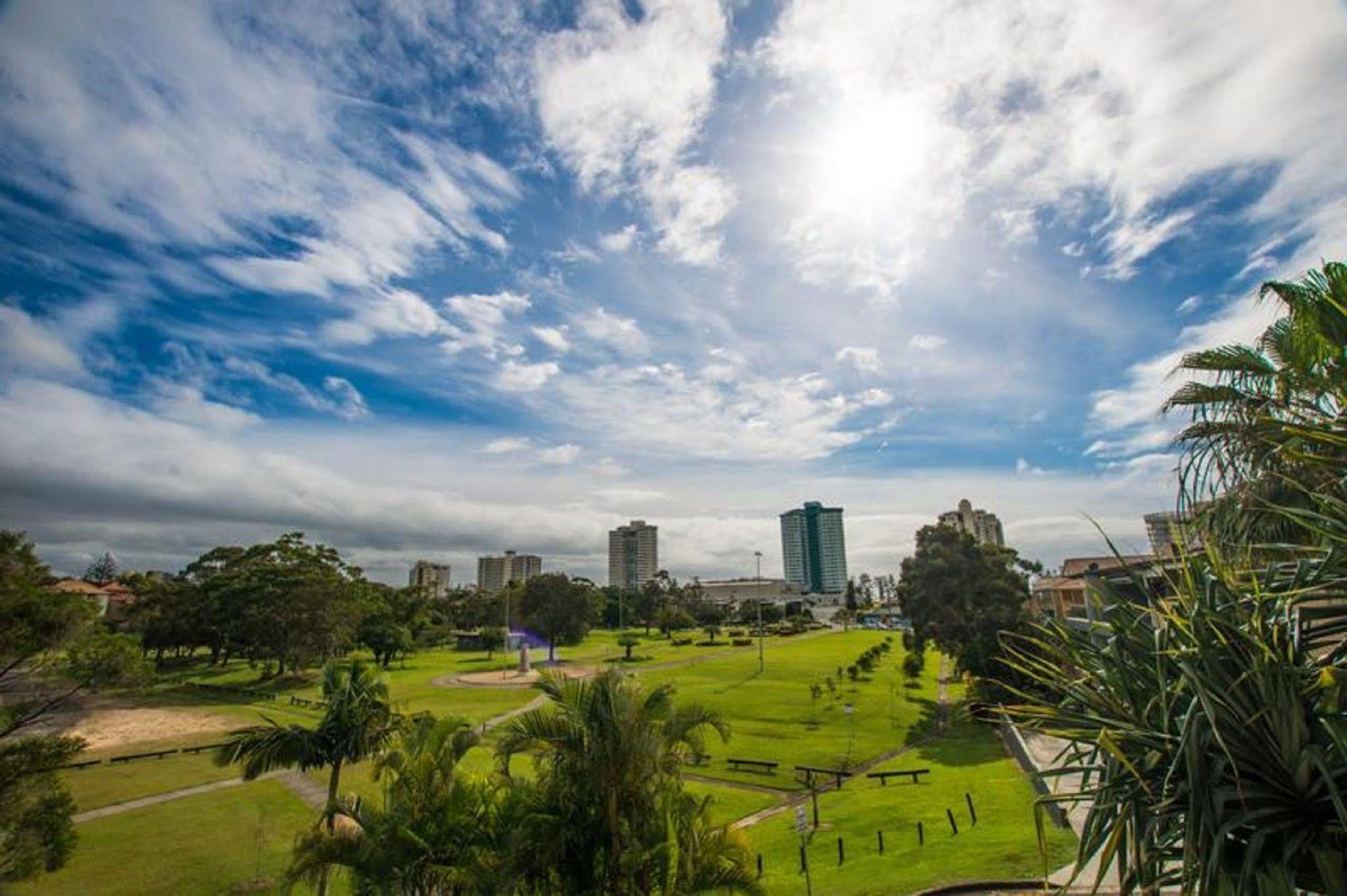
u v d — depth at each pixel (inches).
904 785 1003.3
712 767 1218.6
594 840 454.0
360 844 508.7
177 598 3166.8
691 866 462.6
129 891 732.0
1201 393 362.3
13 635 565.6
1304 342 298.4
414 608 4060.0
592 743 468.4
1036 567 3075.8
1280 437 296.4
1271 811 182.9
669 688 509.7
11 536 616.7
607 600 5408.5
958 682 2210.9
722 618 5861.2
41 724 617.6
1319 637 214.4
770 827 882.8
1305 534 289.4
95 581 4355.3
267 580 2600.9
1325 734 187.6
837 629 5462.6
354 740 738.2
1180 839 201.5
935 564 1747.0
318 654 2691.9
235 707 1958.7
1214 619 209.3
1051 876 535.8
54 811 561.3
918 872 589.9
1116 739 213.3
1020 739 1100.5
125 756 1344.7
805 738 1438.2
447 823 493.7
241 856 820.6
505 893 425.1
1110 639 243.8
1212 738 193.5
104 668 616.7
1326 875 171.2
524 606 3321.9
